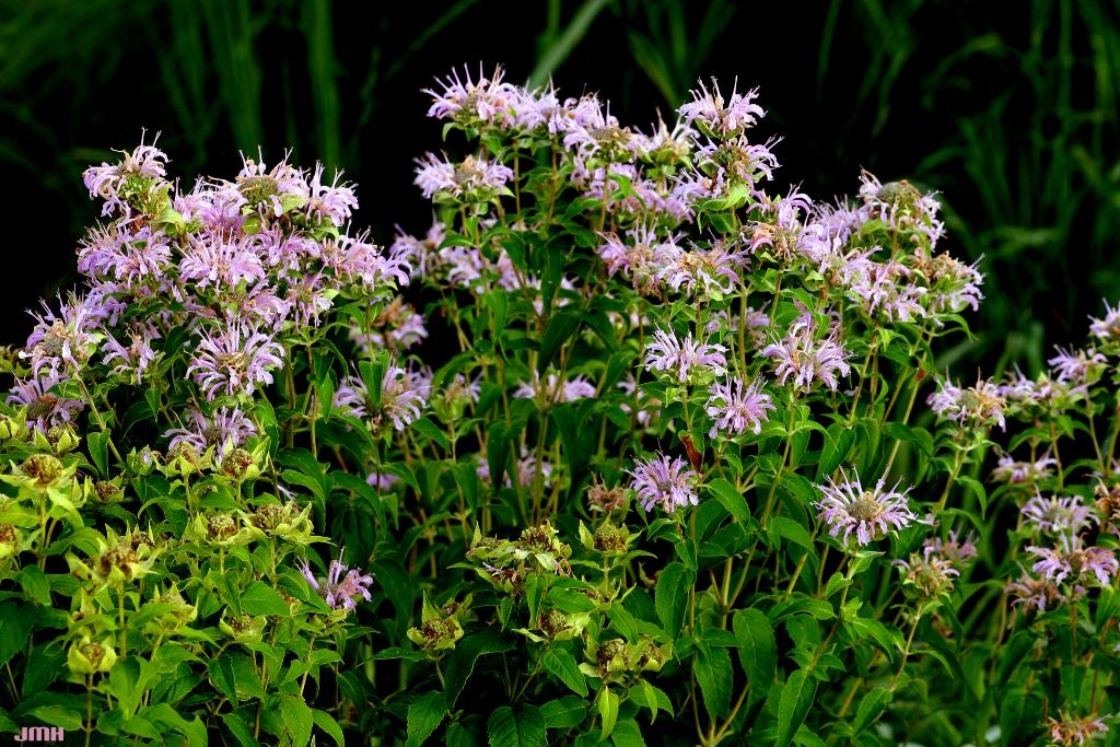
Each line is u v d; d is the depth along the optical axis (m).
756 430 3.39
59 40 6.93
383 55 6.42
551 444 4.89
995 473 4.45
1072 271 6.45
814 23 6.46
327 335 4.39
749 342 3.90
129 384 3.52
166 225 3.40
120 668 2.86
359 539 3.91
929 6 6.64
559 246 4.05
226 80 6.47
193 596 3.27
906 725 4.77
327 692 4.00
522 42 6.42
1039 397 4.27
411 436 4.47
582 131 3.92
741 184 3.51
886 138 6.52
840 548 3.53
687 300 3.56
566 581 3.21
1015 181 6.59
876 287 3.66
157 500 3.16
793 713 3.48
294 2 6.58
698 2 6.58
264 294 3.41
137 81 6.89
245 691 3.10
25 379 3.58
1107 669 3.94
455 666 3.29
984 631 5.54
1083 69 6.74
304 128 6.46
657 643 3.49
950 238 6.31
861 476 3.83
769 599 3.96
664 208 4.13
